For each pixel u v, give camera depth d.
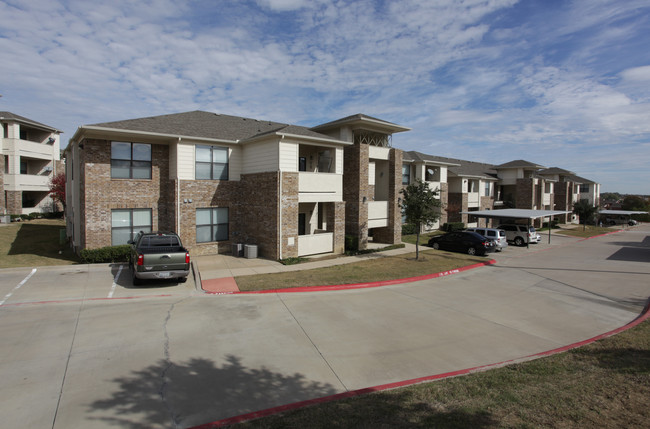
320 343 7.62
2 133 30.16
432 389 5.53
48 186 33.81
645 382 5.71
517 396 5.25
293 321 8.98
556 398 5.18
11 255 17.62
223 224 19.52
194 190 18.23
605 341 7.92
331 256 19.34
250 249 17.89
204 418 4.77
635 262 20.47
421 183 19.00
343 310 10.03
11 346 7.01
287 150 17.64
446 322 9.30
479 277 15.48
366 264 17.20
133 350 6.96
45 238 23.08
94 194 16.33
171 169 18.14
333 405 5.04
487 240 22.27
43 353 6.71
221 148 19.25
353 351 7.25
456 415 4.68
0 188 29.56
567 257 22.44
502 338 8.28
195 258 17.91
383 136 24.36
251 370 6.27
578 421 4.55
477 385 5.66
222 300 10.75
